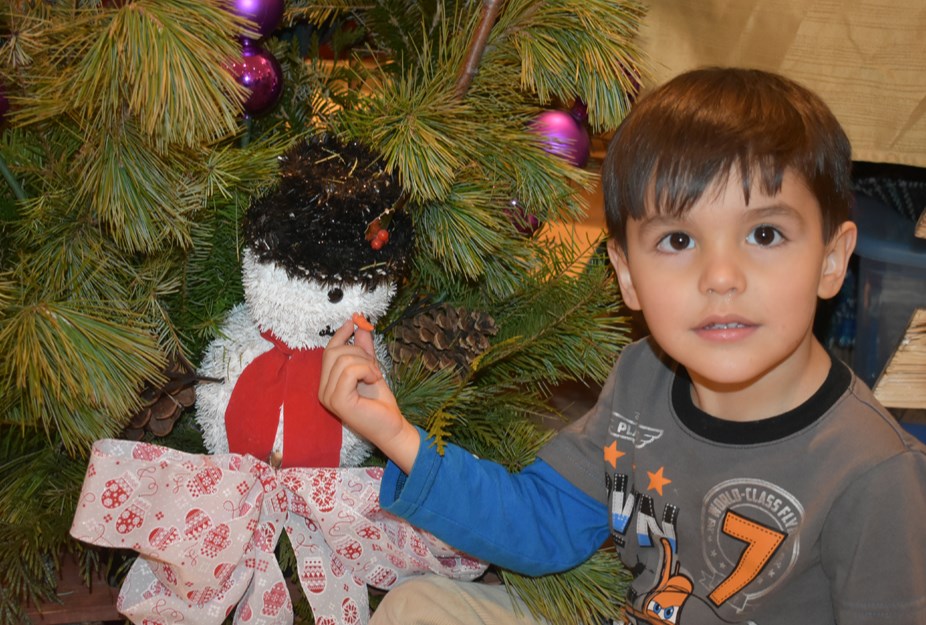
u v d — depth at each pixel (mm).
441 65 934
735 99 792
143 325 858
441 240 920
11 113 788
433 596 930
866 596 770
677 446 881
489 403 1022
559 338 1029
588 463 955
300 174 833
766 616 858
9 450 954
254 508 869
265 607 904
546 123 1032
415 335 989
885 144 1157
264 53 928
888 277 1270
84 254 840
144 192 784
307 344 891
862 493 773
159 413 909
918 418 1383
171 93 712
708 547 864
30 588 918
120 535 830
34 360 749
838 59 1146
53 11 834
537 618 965
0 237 894
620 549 950
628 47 927
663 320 784
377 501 897
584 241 1376
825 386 817
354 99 997
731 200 739
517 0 911
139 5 717
